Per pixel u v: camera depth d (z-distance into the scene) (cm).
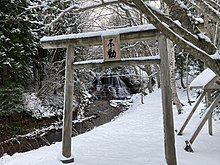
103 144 628
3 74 1118
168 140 431
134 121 977
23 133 1096
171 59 1102
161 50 435
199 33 184
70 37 482
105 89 2034
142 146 598
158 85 2083
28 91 1349
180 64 1934
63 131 496
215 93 741
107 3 371
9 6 1046
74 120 1341
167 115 432
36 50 1252
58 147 623
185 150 546
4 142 999
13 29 1066
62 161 484
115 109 1656
